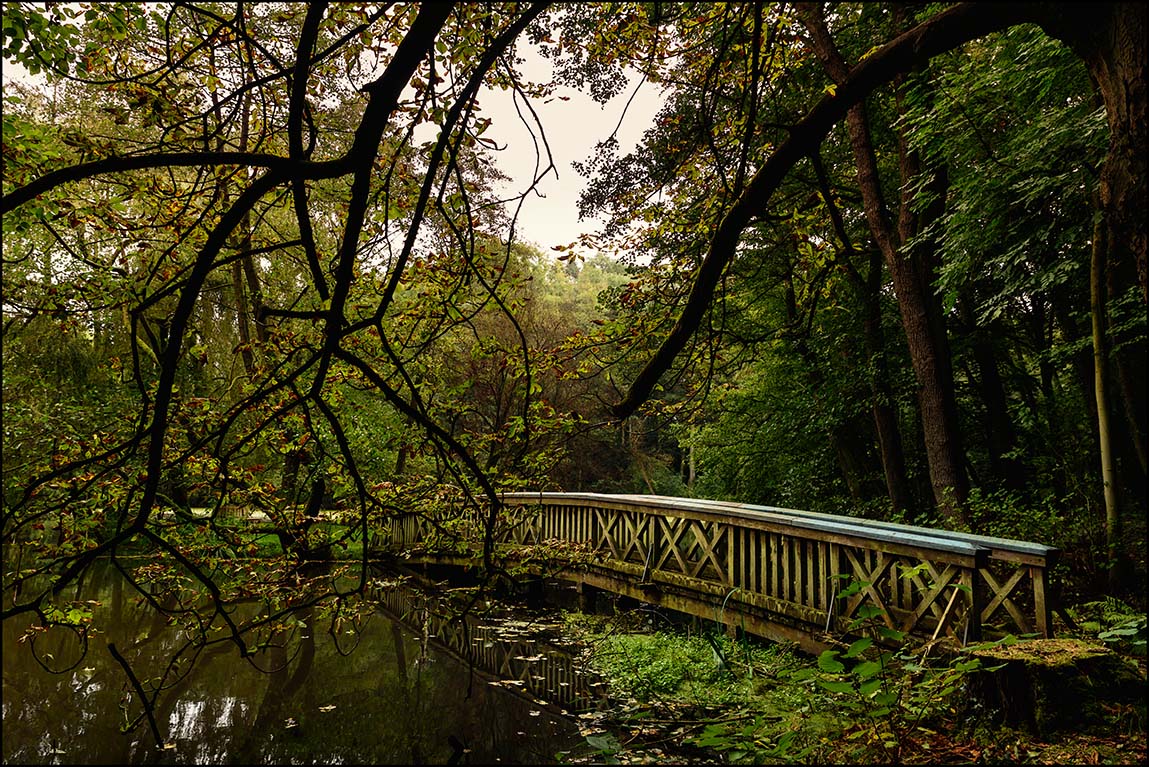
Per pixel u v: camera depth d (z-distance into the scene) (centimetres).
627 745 430
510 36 186
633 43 389
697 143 430
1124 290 593
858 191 1019
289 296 992
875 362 1026
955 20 218
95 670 639
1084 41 204
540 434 347
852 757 332
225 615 221
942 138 699
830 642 503
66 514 384
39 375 1032
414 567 1188
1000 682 349
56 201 357
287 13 299
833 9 815
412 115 269
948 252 693
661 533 790
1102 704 338
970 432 1301
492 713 523
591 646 711
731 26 392
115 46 329
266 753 449
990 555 439
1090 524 658
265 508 468
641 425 2416
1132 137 188
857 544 508
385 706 546
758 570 633
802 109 881
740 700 481
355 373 390
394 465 1013
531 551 805
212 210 333
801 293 494
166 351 164
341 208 374
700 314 258
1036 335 1165
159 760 441
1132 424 693
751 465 1354
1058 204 603
